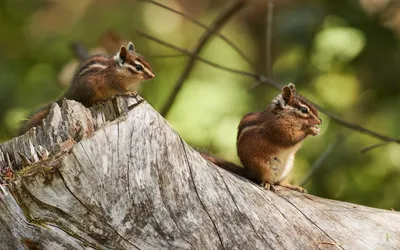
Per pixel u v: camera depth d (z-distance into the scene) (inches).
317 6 721.6
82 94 498.3
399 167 727.7
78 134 381.7
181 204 365.4
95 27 917.2
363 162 726.5
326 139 720.3
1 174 368.8
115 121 363.6
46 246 346.6
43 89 823.1
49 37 888.9
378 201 717.9
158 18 973.2
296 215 392.8
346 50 716.0
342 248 380.8
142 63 500.7
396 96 745.0
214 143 764.6
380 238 390.0
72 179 348.5
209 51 886.4
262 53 930.7
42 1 932.6
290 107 458.6
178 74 854.5
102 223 351.3
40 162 356.8
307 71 724.7
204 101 793.6
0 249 349.1
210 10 1021.2
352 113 739.4
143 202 357.4
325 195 714.8
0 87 813.2
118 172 355.9
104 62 509.4
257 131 453.1
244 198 384.5
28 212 346.6
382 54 730.8
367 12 725.9
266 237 372.5
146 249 354.0
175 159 372.5
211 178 382.0
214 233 365.1
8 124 789.9
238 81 849.5
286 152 457.4
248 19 951.6
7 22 905.5
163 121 375.6
